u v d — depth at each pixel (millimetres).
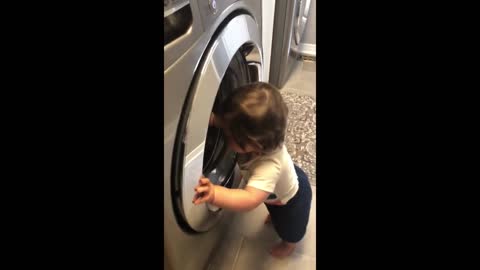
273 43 1652
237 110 718
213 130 853
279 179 820
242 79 987
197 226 745
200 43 588
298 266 1057
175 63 524
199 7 577
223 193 708
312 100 1773
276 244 1104
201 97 597
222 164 951
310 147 1473
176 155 589
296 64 2137
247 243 1112
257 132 723
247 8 847
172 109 536
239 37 736
